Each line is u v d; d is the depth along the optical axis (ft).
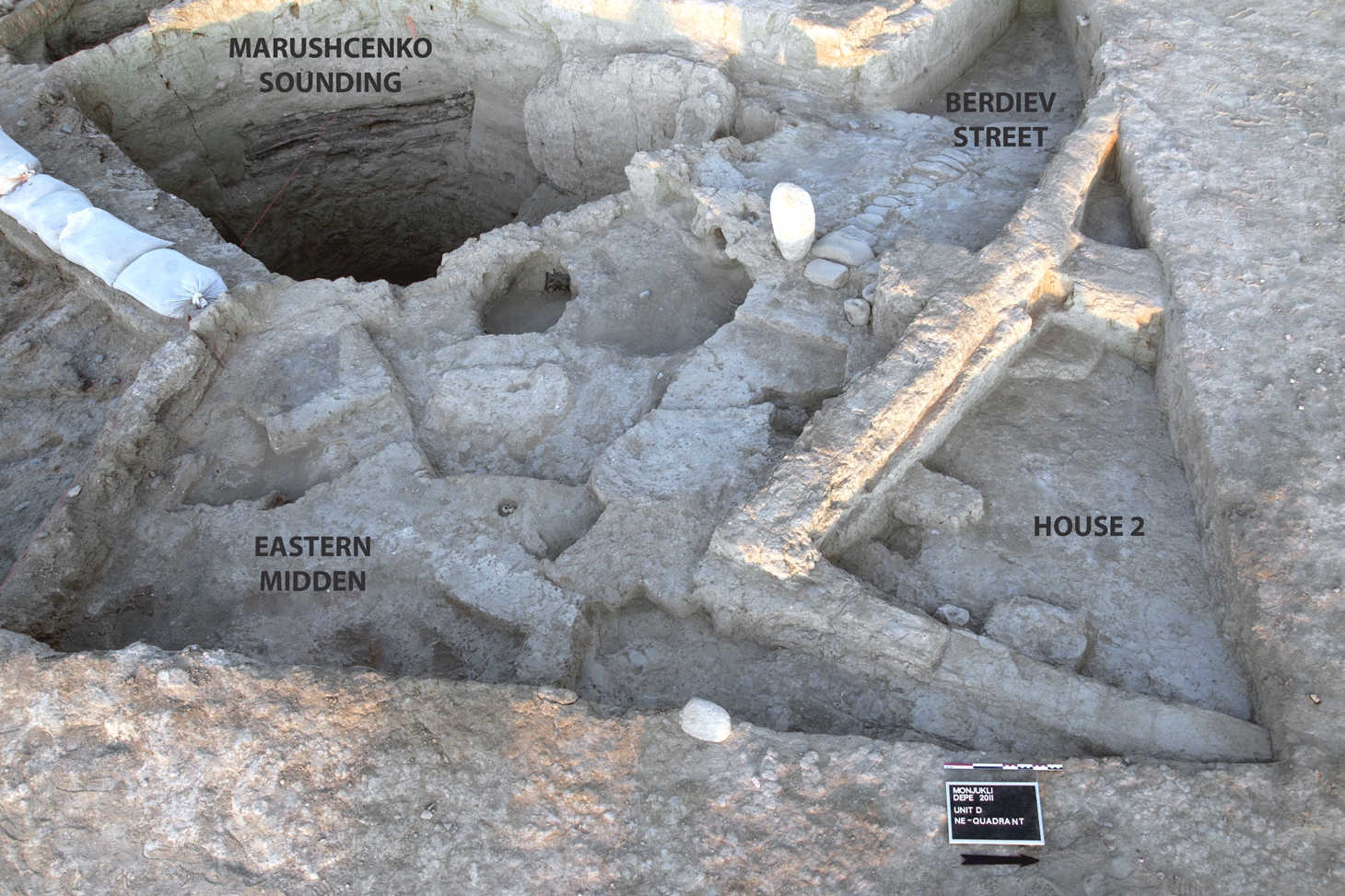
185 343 20.08
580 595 16.26
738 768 13.42
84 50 30.04
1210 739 13.60
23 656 14.60
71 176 25.00
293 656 16.35
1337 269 18.69
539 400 20.08
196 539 18.04
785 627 15.55
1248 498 15.65
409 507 17.97
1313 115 22.07
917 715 14.78
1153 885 12.15
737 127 26.99
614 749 13.64
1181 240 19.61
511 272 23.99
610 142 29.45
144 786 13.39
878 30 25.85
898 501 17.25
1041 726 14.19
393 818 13.06
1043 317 19.71
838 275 20.52
